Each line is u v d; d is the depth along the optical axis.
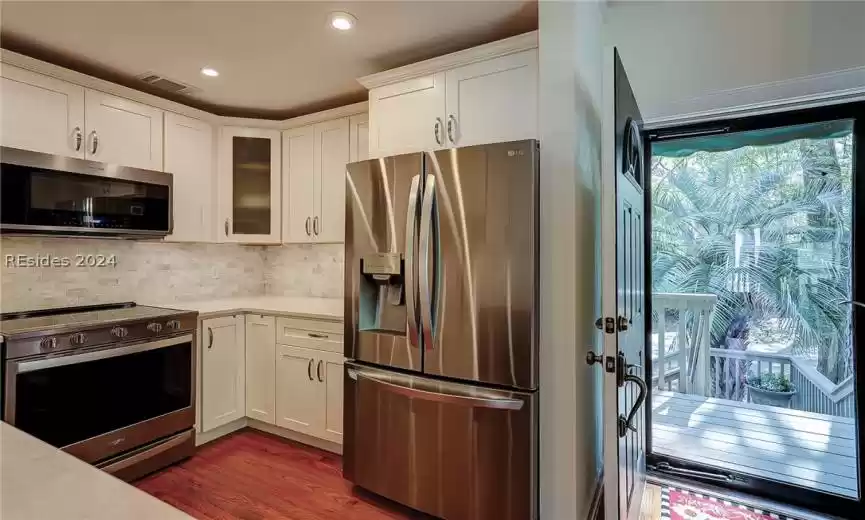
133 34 2.17
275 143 3.31
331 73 2.64
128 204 2.57
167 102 2.86
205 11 1.96
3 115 2.16
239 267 3.66
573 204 1.71
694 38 1.90
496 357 1.83
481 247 1.86
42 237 2.52
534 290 1.76
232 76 2.68
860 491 2.08
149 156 2.78
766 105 2.28
